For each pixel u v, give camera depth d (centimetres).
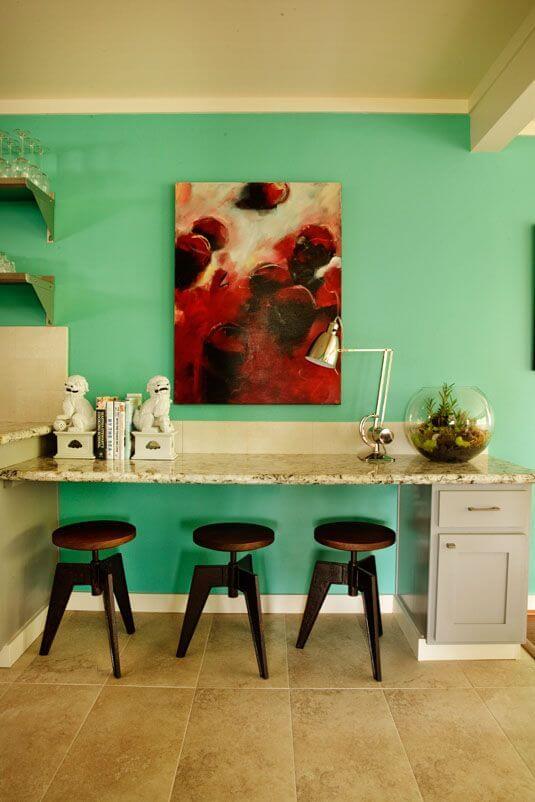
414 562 233
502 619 213
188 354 256
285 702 190
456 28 205
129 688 198
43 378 261
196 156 258
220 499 262
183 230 254
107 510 263
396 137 258
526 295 261
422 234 259
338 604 263
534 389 263
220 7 193
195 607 218
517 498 211
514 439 264
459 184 259
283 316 255
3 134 247
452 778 155
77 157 260
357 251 259
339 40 213
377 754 165
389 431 242
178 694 194
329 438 259
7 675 206
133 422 243
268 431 258
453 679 206
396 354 260
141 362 261
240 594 262
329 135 257
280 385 256
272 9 194
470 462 237
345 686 200
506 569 212
